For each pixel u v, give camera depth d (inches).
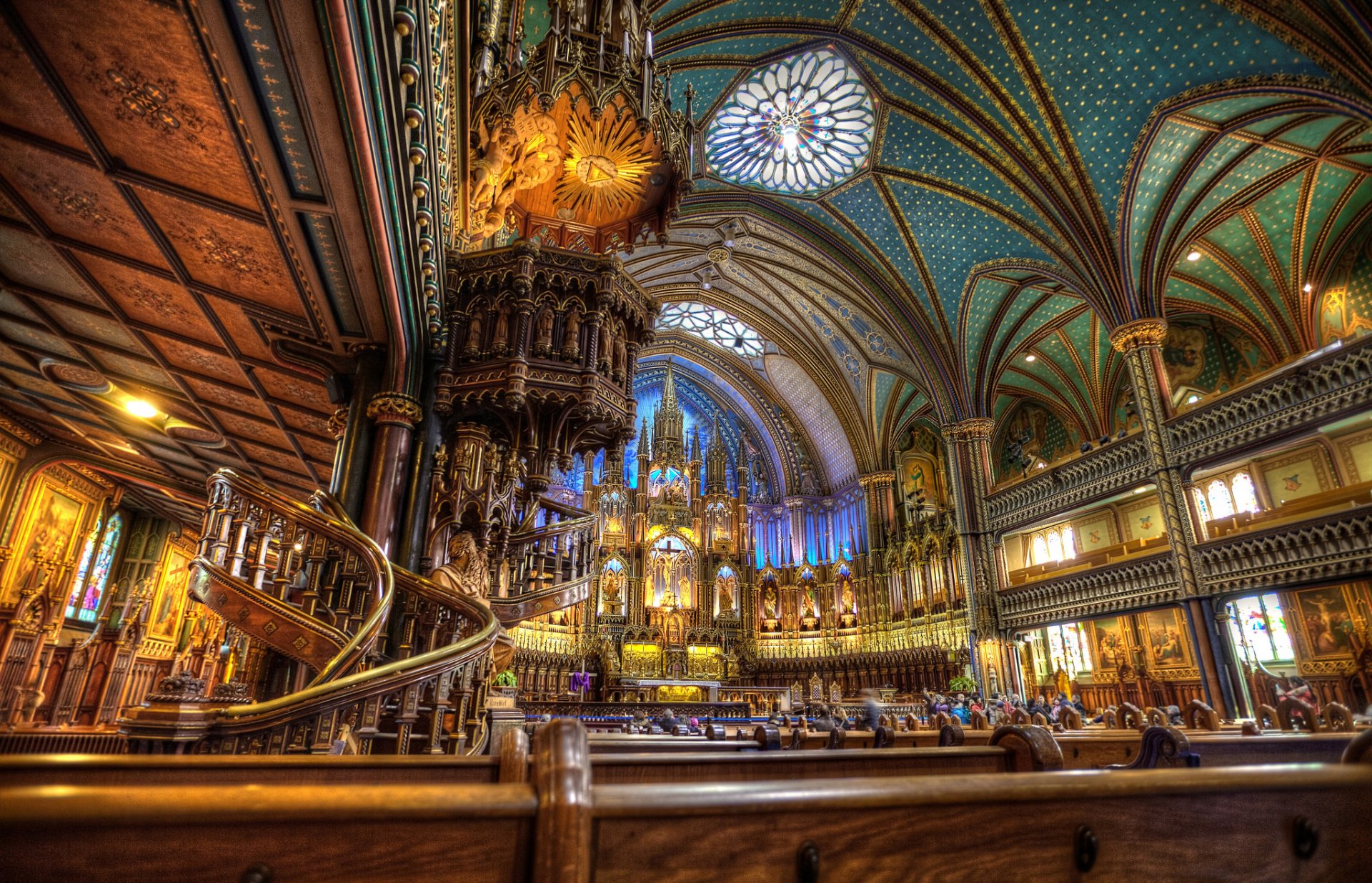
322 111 237.1
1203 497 1007.6
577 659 1182.9
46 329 481.1
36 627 784.3
